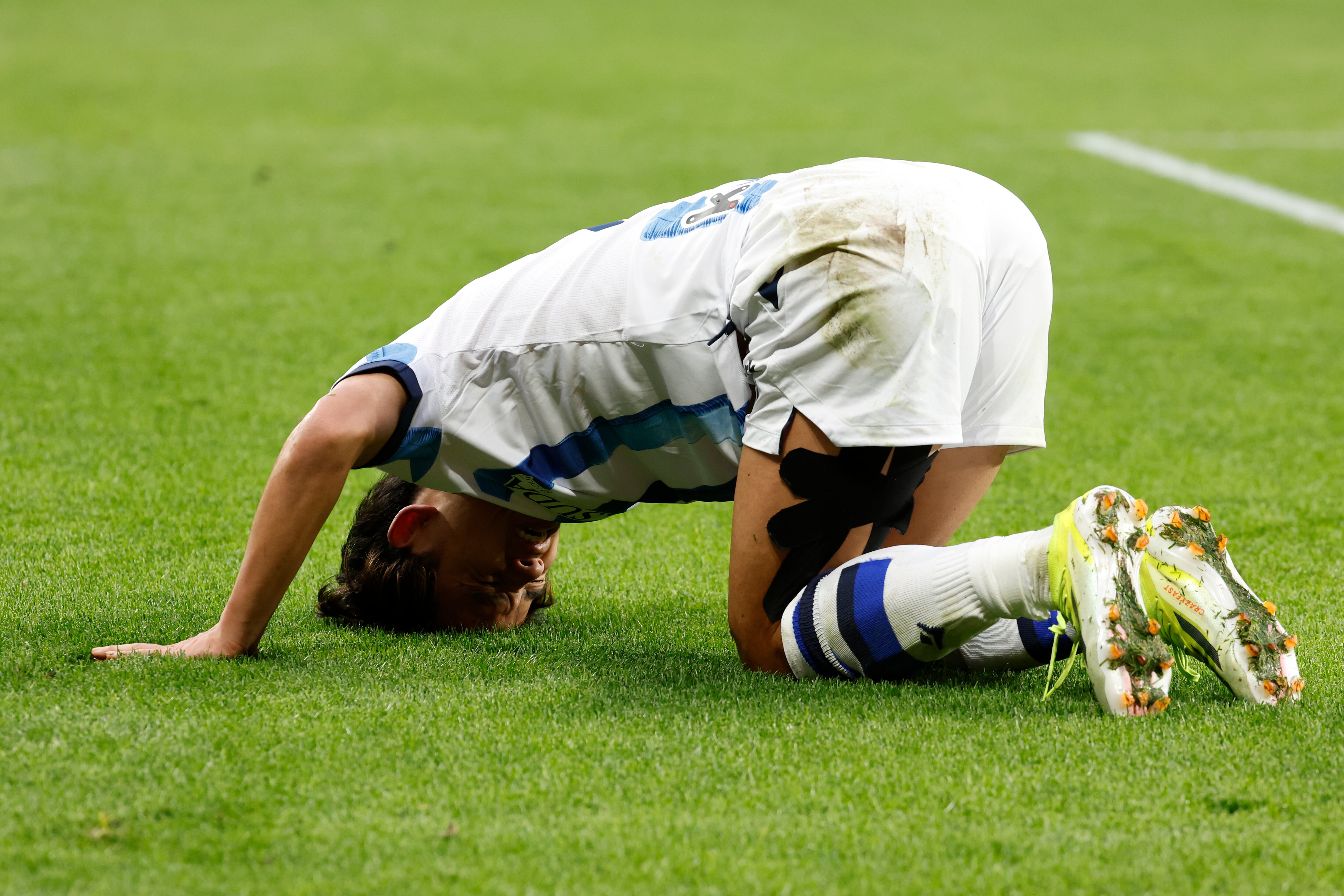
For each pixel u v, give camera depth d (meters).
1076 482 14.96
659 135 43.28
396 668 8.74
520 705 7.96
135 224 29.25
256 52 63.25
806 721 7.71
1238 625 8.09
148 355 19.44
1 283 23.59
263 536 8.59
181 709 7.73
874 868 5.93
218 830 6.24
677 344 8.33
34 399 17.02
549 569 10.74
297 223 29.88
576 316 8.54
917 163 8.59
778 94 53.12
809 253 7.94
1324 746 7.34
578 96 52.03
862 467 8.17
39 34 67.50
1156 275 26.50
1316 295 24.84
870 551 8.84
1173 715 7.86
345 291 24.02
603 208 32.19
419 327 9.05
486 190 34.16
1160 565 8.37
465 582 9.69
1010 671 8.89
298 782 6.76
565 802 6.58
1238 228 30.67
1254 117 47.28
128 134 41.28
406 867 5.91
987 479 9.12
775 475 8.24
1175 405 18.27
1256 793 6.72
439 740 7.34
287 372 18.83
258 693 8.05
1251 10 88.44
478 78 56.41
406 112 47.41
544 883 5.78
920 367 7.89
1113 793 6.71
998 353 8.64
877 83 56.44
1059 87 55.69
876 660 8.44
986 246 8.38
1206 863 5.99
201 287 23.95
